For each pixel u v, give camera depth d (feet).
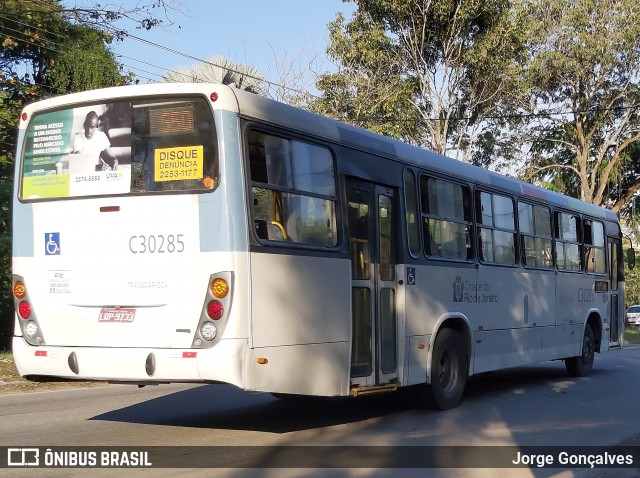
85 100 26.04
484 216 38.96
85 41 76.95
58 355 25.67
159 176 24.75
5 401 38.37
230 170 23.93
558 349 46.83
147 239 24.66
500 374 52.42
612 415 34.68
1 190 58.13
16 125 63.41
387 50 96.63
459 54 95.55
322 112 91.76
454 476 23.30
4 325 62.95
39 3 60.49
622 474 24.12
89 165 25.86
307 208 26.66
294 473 23.00
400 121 94.79
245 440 27.78
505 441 28.53
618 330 57.06
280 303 24.89
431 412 34.55
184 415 33.35
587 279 51.37
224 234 23.68
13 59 73.20
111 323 24.93
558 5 108.68
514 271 41.45
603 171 117.91
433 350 33.91
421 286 33.04
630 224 128.36
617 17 107.86
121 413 33.91
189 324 23.89
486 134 113.29
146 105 25.21
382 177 31.09
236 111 24.29
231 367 23.22
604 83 112.06
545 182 121.19
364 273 29.68
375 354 29.91
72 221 25.86
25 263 26.66
